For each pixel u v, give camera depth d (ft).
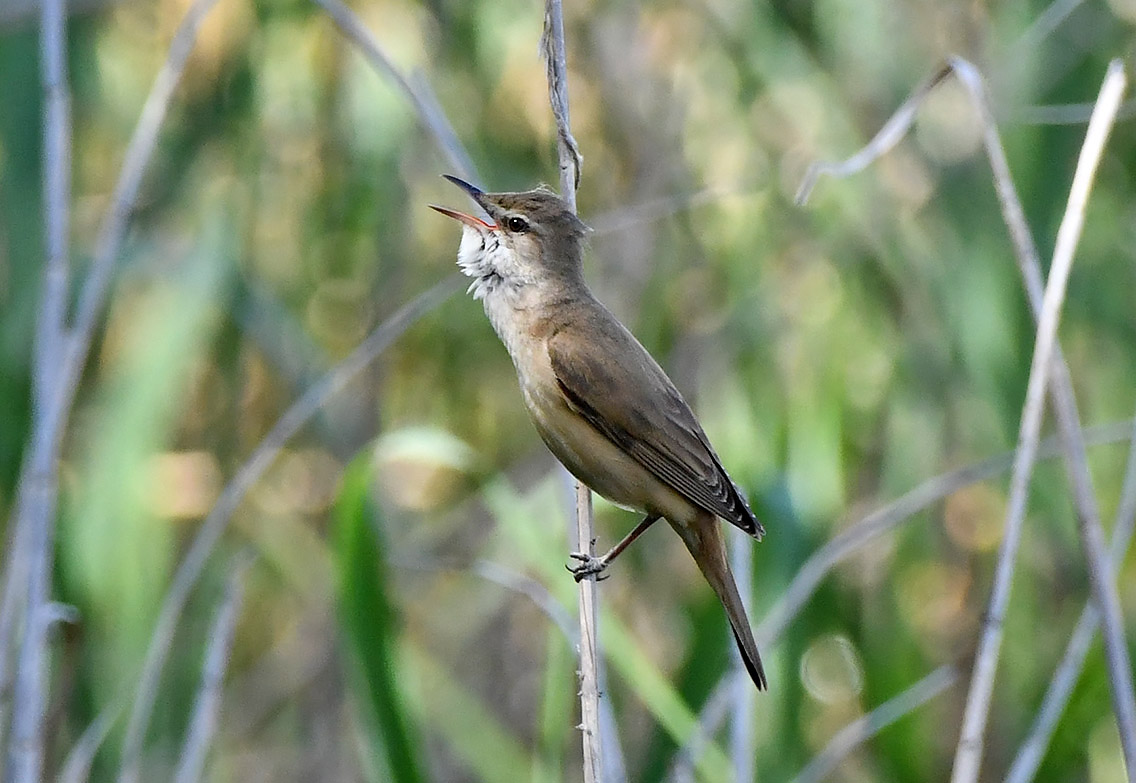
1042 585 42.09
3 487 34.96
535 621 47.01
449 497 46.32
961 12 42.24
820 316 39.22
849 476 40.16
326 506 43.75
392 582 38.81
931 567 41.83
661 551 42.78
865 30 39.88
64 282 29.40
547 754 28.94
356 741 43.75
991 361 37.06
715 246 40.24
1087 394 40.68
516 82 40.24
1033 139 38.40
